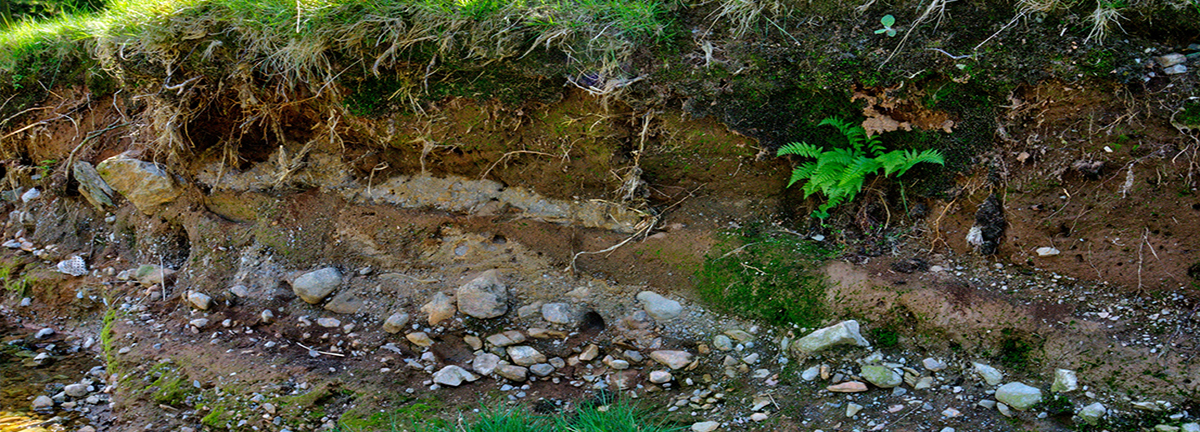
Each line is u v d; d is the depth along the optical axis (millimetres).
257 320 3646
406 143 3719
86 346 3787
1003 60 3000
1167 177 2850
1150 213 2896
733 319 3314
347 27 3369
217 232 3984
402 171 3895
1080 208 2994
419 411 3006
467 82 3439
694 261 3459
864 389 2871
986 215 3160
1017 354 2869
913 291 3094
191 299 3738
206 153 4031
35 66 4469
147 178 4078
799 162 3426
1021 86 3008
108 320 3783
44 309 4074
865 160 3203
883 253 3340
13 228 4559
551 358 3291
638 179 3529
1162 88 2832
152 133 4094
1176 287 2861
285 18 3414
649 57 3348
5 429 3049
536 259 3656
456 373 3205
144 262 4125
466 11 3344
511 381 3189
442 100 3508
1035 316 2908
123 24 3705
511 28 3334
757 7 3330
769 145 3371
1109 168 2934
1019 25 3016
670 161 3531
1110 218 2955
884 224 3422
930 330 3004
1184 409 2535
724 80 3293
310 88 3561
